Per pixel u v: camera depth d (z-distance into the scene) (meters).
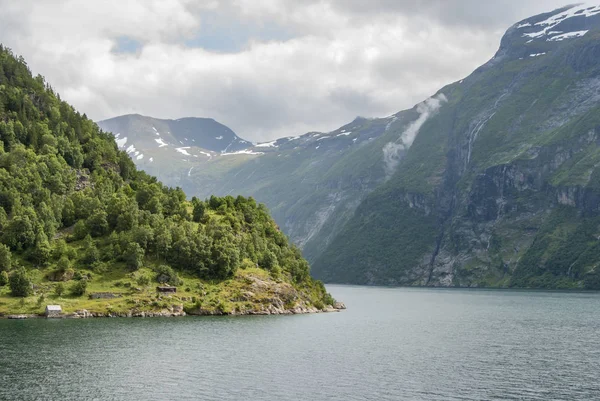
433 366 120.06
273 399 93.19
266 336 156.50
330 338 158.00
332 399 93.94
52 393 93.25
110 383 100.06
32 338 139.62
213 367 114.44
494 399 95.12
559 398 95.88
